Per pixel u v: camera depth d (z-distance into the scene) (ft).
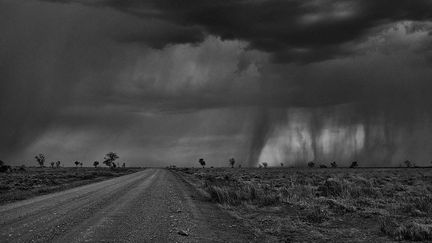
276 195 72.54
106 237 35.24
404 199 70.28
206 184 113.70
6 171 332.60
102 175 248.73
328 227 45.80
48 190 98.53
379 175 225.35
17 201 70.44
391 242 37.45
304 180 135.74
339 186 81.82
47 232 37.11
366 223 48.44
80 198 76.02
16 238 33.99
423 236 38.34
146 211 55.72
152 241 34.32
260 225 46.47
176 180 162.20
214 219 50.37
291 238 39.09
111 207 59.82
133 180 162.40
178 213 54.75
